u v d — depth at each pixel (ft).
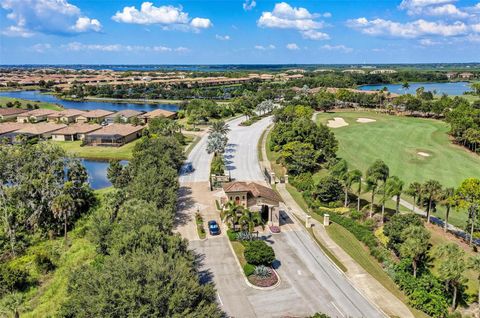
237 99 585.63
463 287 127.03
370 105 561.84
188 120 445.78
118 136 360.28
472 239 162.50
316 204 199.93
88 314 87.15
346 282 134.31
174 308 85.76
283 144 312.29
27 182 193.57
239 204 179.73
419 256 135.13
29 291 141.28
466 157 294.05
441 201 167.53
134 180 192.75
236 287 130.21
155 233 117.80
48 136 390.42
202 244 160.76
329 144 289.94
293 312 117.39
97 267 121.39
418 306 119.65
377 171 183.11
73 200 191.42
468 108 417.28
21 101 622.95
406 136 360.07
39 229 190.60
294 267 143.84
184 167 277.03
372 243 157.48
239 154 312.09
